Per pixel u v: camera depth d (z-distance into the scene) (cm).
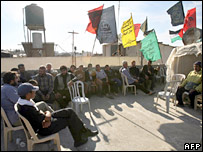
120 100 521
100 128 313
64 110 245
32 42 1117
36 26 1098
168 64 634
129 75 577
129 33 616
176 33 784
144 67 676
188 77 446
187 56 563
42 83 400
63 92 436
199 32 546
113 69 702
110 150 238
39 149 244
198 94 402
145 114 387
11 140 271
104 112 406
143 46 697
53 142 266
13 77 261
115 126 322
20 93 211
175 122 337
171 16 686
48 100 395
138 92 637
